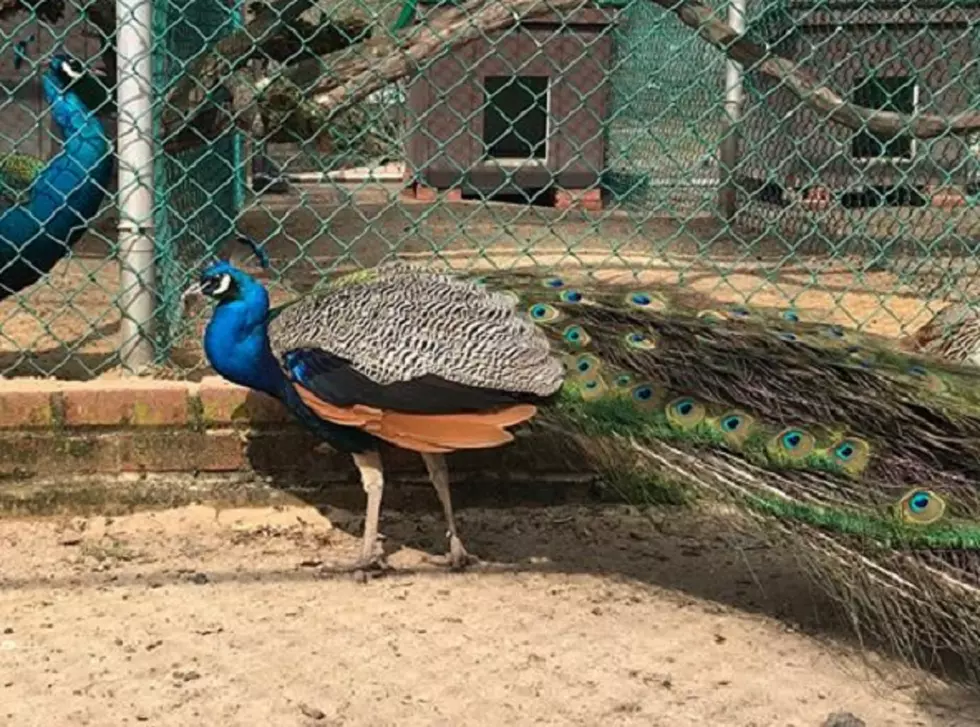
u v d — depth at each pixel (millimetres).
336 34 3721
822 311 4156
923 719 2238
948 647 2299
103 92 3490
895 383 2445
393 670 2328
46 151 4840
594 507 3035
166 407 2893
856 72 4523
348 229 6301
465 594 2627
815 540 2375
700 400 2473
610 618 2549
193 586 2613
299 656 2361
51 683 2252
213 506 2932
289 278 4738
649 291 2709
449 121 7395
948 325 3271
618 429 2504
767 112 5184
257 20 3514
